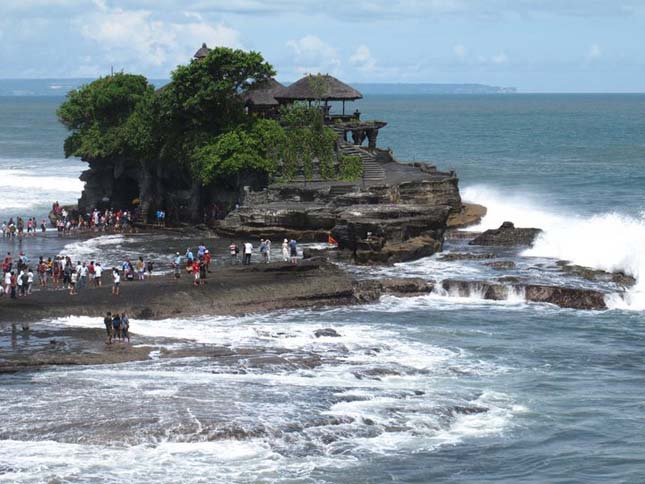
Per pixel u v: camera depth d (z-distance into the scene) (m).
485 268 79.69
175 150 105.81
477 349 59.19
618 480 40.62
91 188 115.81
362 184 98.31
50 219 113.00
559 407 48.91
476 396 49.81
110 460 40.50
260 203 97.44
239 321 64.88
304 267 73.94
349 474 40.28
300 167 102.25
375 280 73.69
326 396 48.22
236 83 107.44
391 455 42.22
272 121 104.31
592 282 74.81
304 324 64.06
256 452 41.69
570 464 42.06
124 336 57.91
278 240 92.19
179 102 106.88
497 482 40.19
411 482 39.88
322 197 96.38
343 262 82.19
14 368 52.16
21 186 145.25
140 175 111.62
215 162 100.06
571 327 65.00
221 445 42.12
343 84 114.75
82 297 65.69
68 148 117.88
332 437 43.47
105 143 111.75
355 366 54.12
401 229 83.56
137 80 119.19
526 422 46.66
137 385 49.22
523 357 57.75
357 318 66.56
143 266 74.44
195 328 62.00
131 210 114.75
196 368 52.47
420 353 57.88
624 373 55.16
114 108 117.69
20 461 40.16
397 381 51.97
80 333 58.44
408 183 100.38
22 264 75.88
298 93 112.25
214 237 95.94
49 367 52.56
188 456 41.09
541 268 79.56
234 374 51.84
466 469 41.31
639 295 70.62
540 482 40.28
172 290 67.56
